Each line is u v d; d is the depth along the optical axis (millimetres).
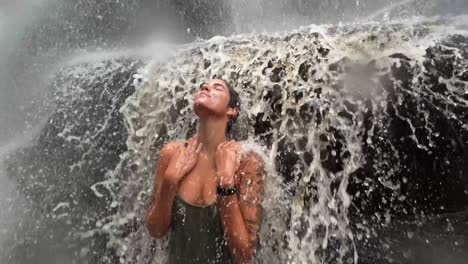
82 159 4719
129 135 4297
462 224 3408
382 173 3457
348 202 3490
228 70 3918
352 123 3469
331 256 3480
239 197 3166
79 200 4641
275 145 3582
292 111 3594
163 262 3717
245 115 3703
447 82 3381
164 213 3229
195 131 3930
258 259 3252
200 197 3211
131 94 4492
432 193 3439
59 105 5035
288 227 3418
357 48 3553
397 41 3510
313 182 3498
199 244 3230
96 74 4828
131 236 4098
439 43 3455
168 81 4191
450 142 3381
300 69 3654
